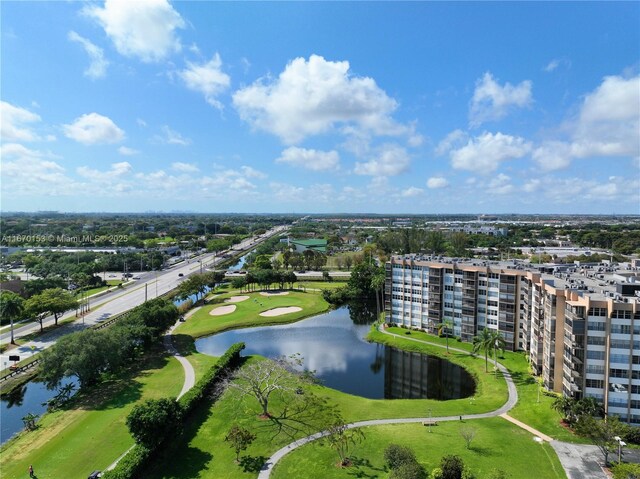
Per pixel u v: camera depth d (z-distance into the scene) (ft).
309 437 223.71
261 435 226.17
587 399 225.97
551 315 271.49
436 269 414.82
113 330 323.16
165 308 398.42
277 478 187.11
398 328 448.65
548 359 276.00
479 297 390.42
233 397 271.90
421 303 437.58
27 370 311.06
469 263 415.85
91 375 288.71
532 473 188.55
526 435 223.71
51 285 539.29
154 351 367.25
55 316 424.87
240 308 536.83
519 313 364.58
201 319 489.67
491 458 199.41
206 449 212.43
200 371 317.01
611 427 203.00
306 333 449.48
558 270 372.79
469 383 316.19
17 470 192.85
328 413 251.60
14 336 388.98
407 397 292.40
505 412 253.85
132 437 218.79
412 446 210.38
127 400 265.54
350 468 192.95
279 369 292.81
